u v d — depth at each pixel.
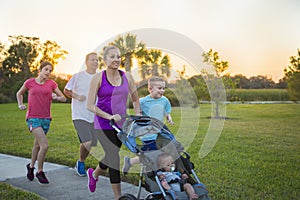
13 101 27.98
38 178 5.55
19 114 18.44
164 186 3.95
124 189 5.25
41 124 5.57
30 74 28.80
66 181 5.77
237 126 12.03
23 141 9.91
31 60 28.56
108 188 5.38
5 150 8.41
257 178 5.64
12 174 6.25
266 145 8.61
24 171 6.46
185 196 3.87
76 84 5.44
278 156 7.36
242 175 5.83
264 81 20.83
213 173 5.96
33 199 4.80
